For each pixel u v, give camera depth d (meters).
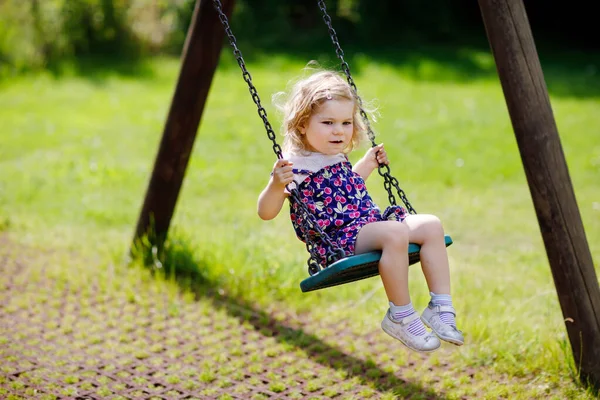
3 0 15.84
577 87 16.17
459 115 13.36
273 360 5.18
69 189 9.23
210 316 5.91
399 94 15.05
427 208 8.89
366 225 3.82
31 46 15.92
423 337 3.68
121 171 9.90
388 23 20.70
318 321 5.89
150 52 17.67
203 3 6.00
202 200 8.94
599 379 4.66
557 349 5.02
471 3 22.11
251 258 6.64
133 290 6.32
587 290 4.63
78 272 6.66
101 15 16.97
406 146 11.42
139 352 5.19
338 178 4.12
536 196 4.62
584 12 22.20
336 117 4.03
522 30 4.52
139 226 6.77
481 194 9.51
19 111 12.94
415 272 6.77
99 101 13.87
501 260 7.14
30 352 5.14
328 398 4.64
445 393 4.73
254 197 9.14
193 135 6.43
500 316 5.66
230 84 15.30
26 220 8.07
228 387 4.77
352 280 3.99
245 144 11.41
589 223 8.14
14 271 6.70
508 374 4.97
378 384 4.86
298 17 20.42
